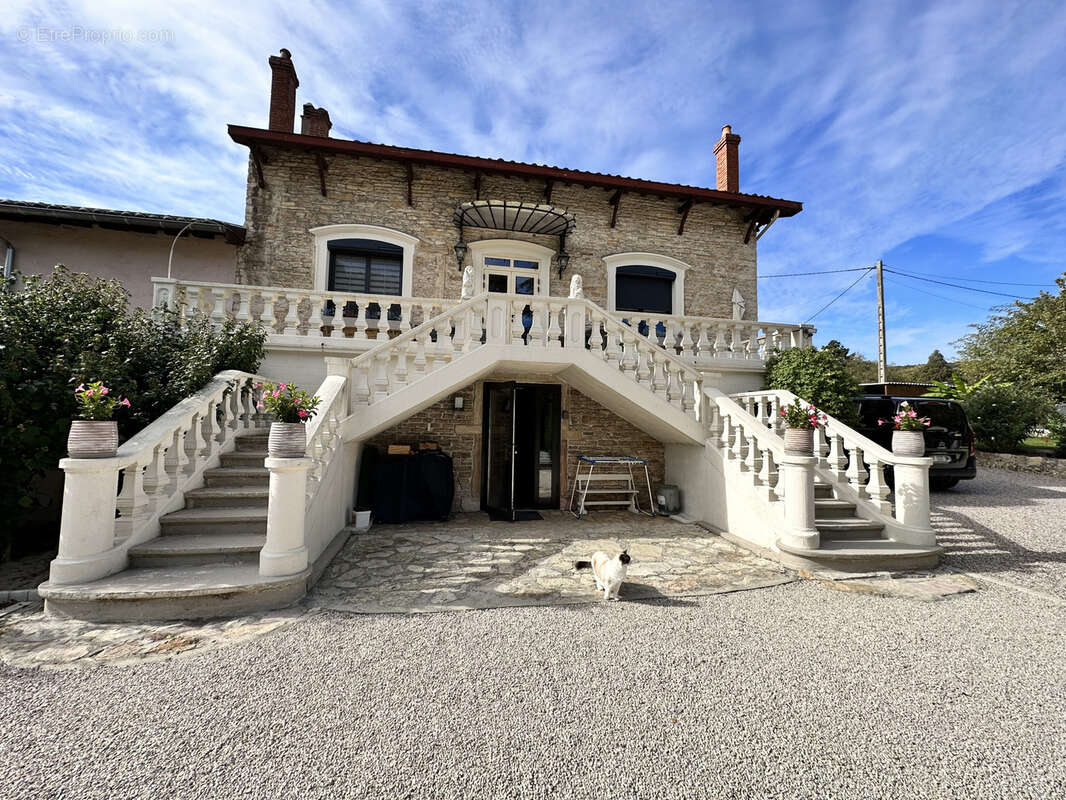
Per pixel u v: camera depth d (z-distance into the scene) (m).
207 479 5.13
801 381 7.39
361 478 6.98
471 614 3.64
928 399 8.74
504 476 8.05
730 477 6.34
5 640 3.12
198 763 1.98
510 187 9.64
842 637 3.31
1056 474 10.88
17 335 4.45
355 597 3.97
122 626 3.35
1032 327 15.91
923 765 2.04
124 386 4.83
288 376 7.22
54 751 2.04
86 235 8.31
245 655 2.94
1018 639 3.30
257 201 8.68
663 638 3.26
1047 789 1.90
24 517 4.71
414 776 1.92
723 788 1.88
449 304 7.59
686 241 10.49
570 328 6.88
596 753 2.08
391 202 9.19
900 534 5.21
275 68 9.10
